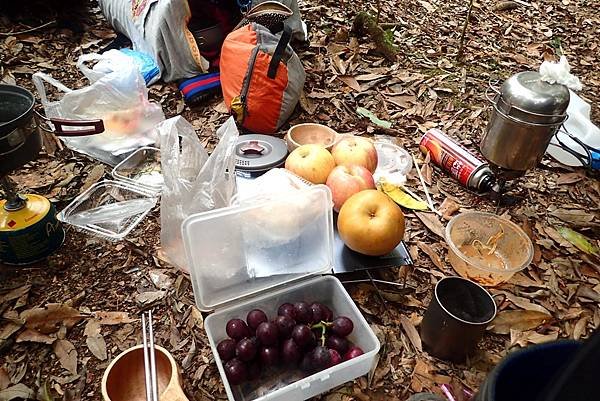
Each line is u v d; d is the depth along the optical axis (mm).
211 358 1226
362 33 2641
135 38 2320
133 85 1825
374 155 1657
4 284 1355
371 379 1203
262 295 1267
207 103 2125
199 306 1225
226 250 1239
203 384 1176
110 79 1784
